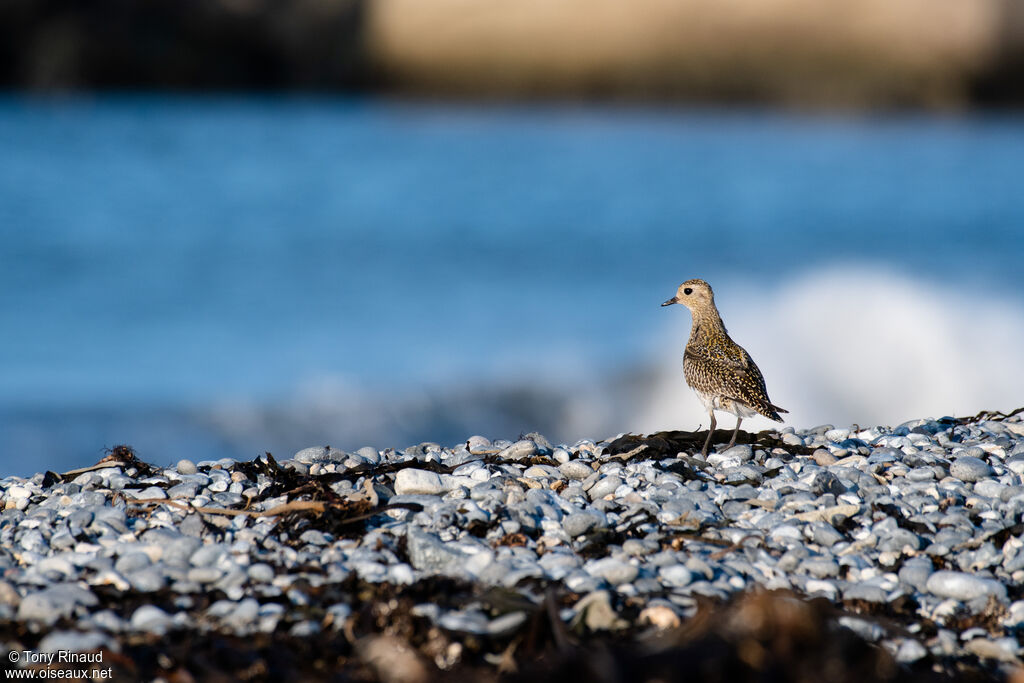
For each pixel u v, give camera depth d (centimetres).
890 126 8231
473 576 543
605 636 476
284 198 4525
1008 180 5566
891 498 673
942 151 6681
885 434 862
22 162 4800
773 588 541
